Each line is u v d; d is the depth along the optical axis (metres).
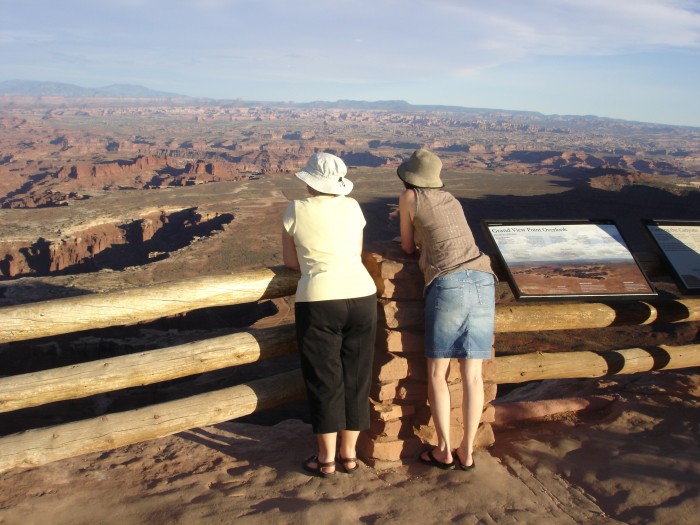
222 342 4.61
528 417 5.68
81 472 4.37
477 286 4.26
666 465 4.55
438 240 4.28
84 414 21.83
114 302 4.19
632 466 4.58
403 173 4.43
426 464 4.55
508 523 3.84
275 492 4.10
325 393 4.18
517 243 5.17
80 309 4.11
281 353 4.84
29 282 59.97
